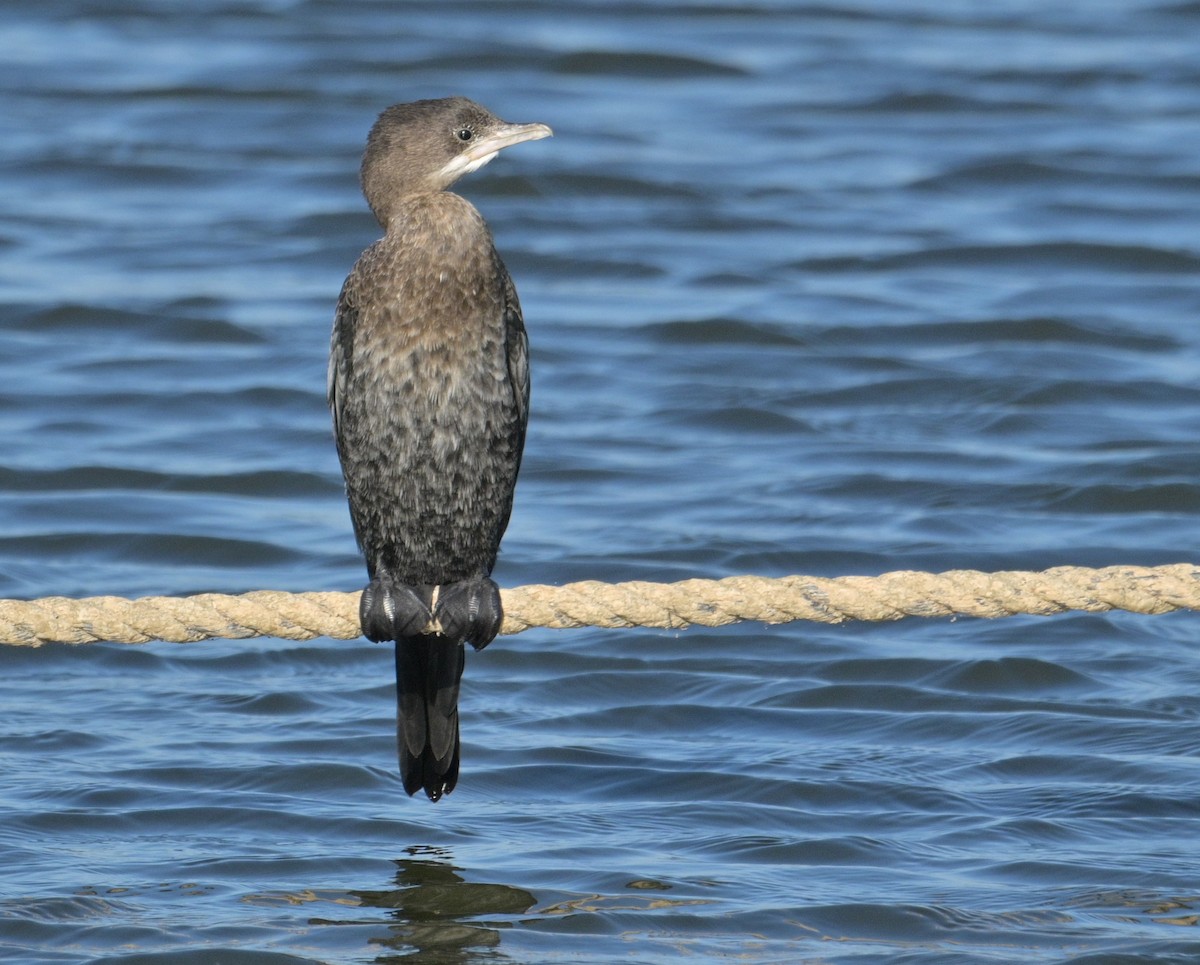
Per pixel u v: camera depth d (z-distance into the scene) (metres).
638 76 30.52
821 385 18.17
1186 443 16.38
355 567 13.95
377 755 10.52
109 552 14.26
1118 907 8.48
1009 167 25.92
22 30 32.53
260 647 12.37
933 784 10.09
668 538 14.33
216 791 9.95
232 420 17.41
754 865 9.02
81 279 21.47
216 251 22.83
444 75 30.19
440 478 7.66
